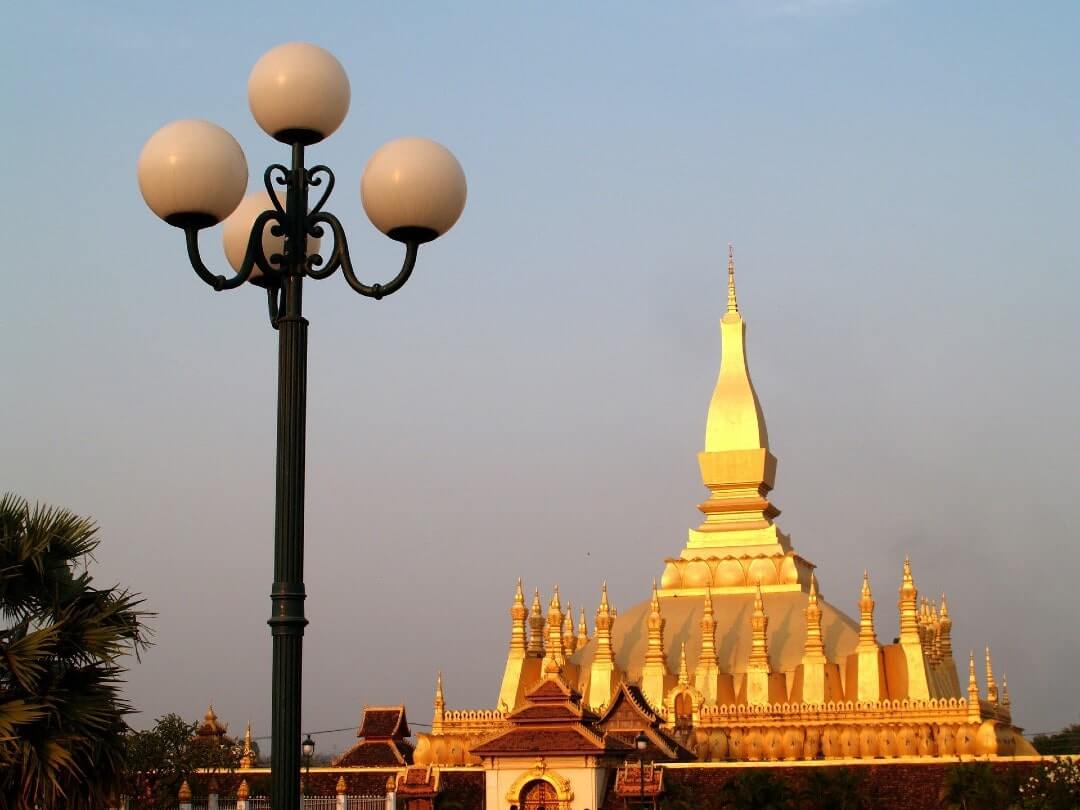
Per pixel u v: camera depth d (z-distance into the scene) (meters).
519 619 97.56
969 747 82.94
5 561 28.77
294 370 23.19
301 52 23.67
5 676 28.16
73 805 28.75
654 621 92.94
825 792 74.06
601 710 87.06
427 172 23.33
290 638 22.23
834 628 96.62
